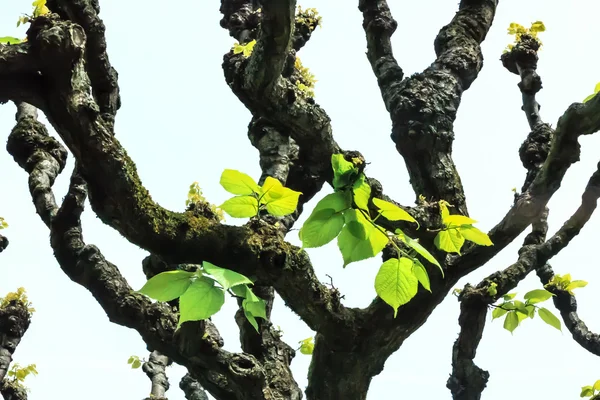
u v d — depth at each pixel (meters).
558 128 3.72
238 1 5.76
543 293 4.49
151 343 3.89
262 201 2.65
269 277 3.56
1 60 2.70
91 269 3.89
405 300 2.55
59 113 2.86
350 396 4.15
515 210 3.95
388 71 5.25
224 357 3.72
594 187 4.51
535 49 5.88
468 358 4.89
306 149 4.16
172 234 3.26
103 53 3.63
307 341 5.41
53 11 3.52
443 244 2.98
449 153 4.65
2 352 6.05
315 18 5.72
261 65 3.71
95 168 2.99
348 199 2.54
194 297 2.25
